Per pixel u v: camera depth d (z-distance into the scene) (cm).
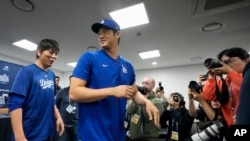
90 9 261
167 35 361
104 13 272
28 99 120
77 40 391
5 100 379
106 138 82
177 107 239
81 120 86
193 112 187
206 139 133
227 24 310
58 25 317
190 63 624
